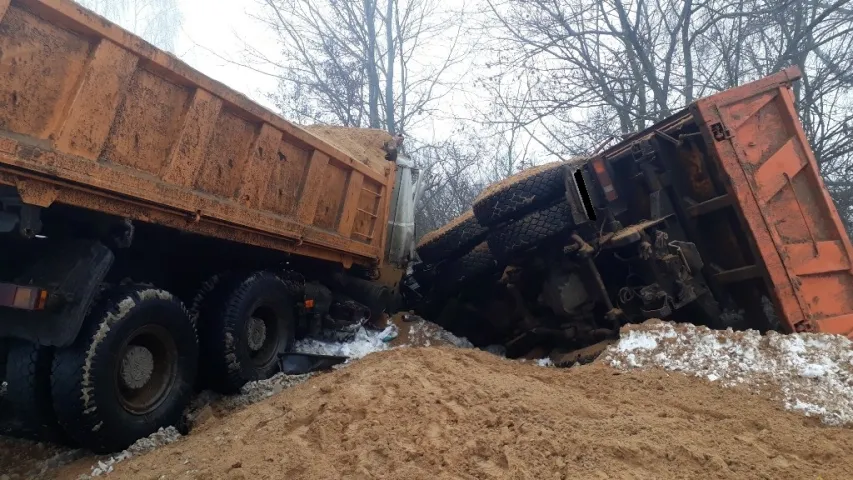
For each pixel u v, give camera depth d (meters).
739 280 5.80
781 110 6.12
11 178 3.53
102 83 4.09
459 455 3.22
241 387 5.61
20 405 4.00
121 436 4.15
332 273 7.79
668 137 6.24
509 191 6.91
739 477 3.08
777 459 3.31
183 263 5.62
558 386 4.59
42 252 4.11
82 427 3.94
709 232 6.13
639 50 14.52
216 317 5.54
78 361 3.90
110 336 4.07
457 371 4.63
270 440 3.67
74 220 4.22
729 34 14.81
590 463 3.13
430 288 8.53
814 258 5.70
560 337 6.80
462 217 8.91
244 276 5.86
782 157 5.90
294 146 6.39
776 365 4.51
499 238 6.83
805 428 3.82
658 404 4.13
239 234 5.68
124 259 5.02
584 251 6.24
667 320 6.06
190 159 4.95
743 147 5.80
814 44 12.67
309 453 3.40
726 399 4.23
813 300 5.63
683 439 3.45
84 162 3.94
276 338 6.32
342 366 5.89
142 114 4.50
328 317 7.32
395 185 9.13
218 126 5.28
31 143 3.66
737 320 5.91
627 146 6.72
